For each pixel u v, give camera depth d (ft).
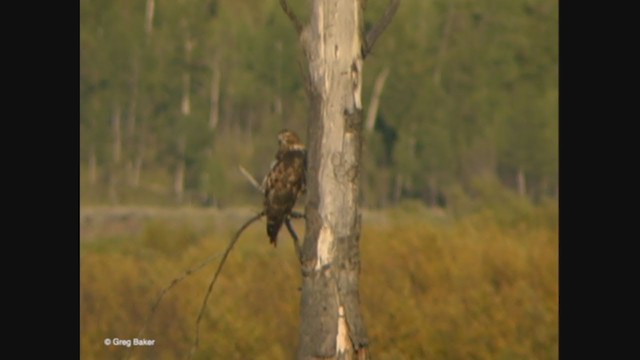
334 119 27.48
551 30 170.09
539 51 170.40
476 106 165.68
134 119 169.99
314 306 27.55
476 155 160.66
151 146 167.63
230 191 150.00
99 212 108.06
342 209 27.50
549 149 155.43
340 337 27.45
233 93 169.78
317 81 27.55
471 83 170.19
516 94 168.55
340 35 27.45
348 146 27.53
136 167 164.55
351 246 27.63
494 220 69.82
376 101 165.78
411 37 169.17
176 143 166.09
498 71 170.40
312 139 27.71
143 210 110.11
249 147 164.14
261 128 168.66
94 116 167.94
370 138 162.30
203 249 65.26
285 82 168.86
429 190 160.66
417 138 163.53
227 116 170.50
